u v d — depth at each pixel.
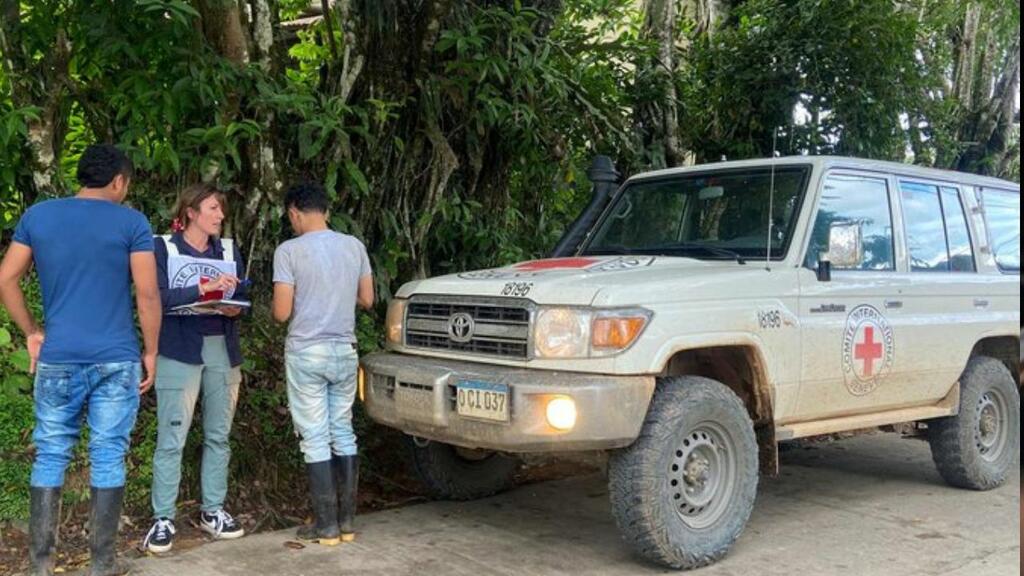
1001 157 11.78
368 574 4.28
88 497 4.80
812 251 4.97
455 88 6.53
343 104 5.96
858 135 9.01
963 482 5.89
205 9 5.58
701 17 10.15
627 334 4.12
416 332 4.88
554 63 7.39
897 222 5.51
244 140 5.88
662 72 8.88
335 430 4.79
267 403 5.64
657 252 5.52
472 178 7.10
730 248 5.18
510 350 4.42
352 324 4.79
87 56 5.59
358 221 6.45
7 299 4.06
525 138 6.96
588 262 5.01
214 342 4.64
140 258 4.09
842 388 4.99
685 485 4.36
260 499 5.26
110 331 4.06
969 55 11.62
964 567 4.51
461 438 4.39
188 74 5.45
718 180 5.52
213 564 4.37
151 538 4.49
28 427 4.85
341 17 6.35
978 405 5.87
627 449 4.22
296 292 4.69
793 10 8.87
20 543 4.53
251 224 6.00
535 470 6.32
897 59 8.89
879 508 5.58
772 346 4.60
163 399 4.50
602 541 4.84
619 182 8.38
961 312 5.71
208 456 4.73
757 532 5.06
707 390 4.38
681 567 4.34
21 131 5.14
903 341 5.28
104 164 4.07
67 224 4.01
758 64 8.94
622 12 8.52
